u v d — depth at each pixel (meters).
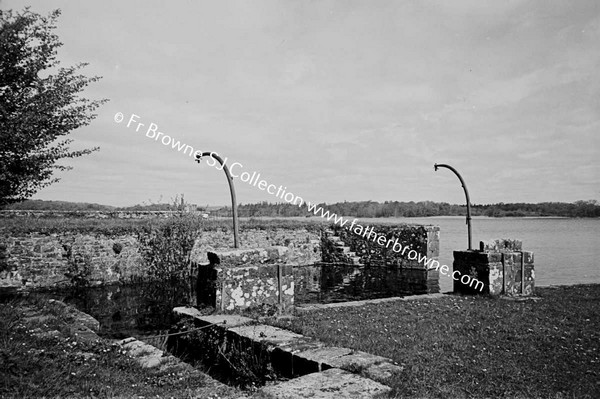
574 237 32.62
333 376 4.23
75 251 13.70
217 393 4.12
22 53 8.48
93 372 4.51
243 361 5.58
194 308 7.57
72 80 8.91
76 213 17.80
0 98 8.09
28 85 8.54
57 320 6.62
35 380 4.01
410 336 6.03
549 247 26.27
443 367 4.71
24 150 8.02
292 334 5.82
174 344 7.04
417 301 9.10
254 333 5.79
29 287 12.85
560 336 6.08
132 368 4.88
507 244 10.13
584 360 5.05
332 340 5.55
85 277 13.78
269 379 5.15
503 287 9.84
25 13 8.48
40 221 14.52
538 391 4.11
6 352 4.46
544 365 4.87
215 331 6.29
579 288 11.02
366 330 6.33
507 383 4.29
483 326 6.66
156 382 4.46
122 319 9.55
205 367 6.10
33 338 5.29
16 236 12.75
